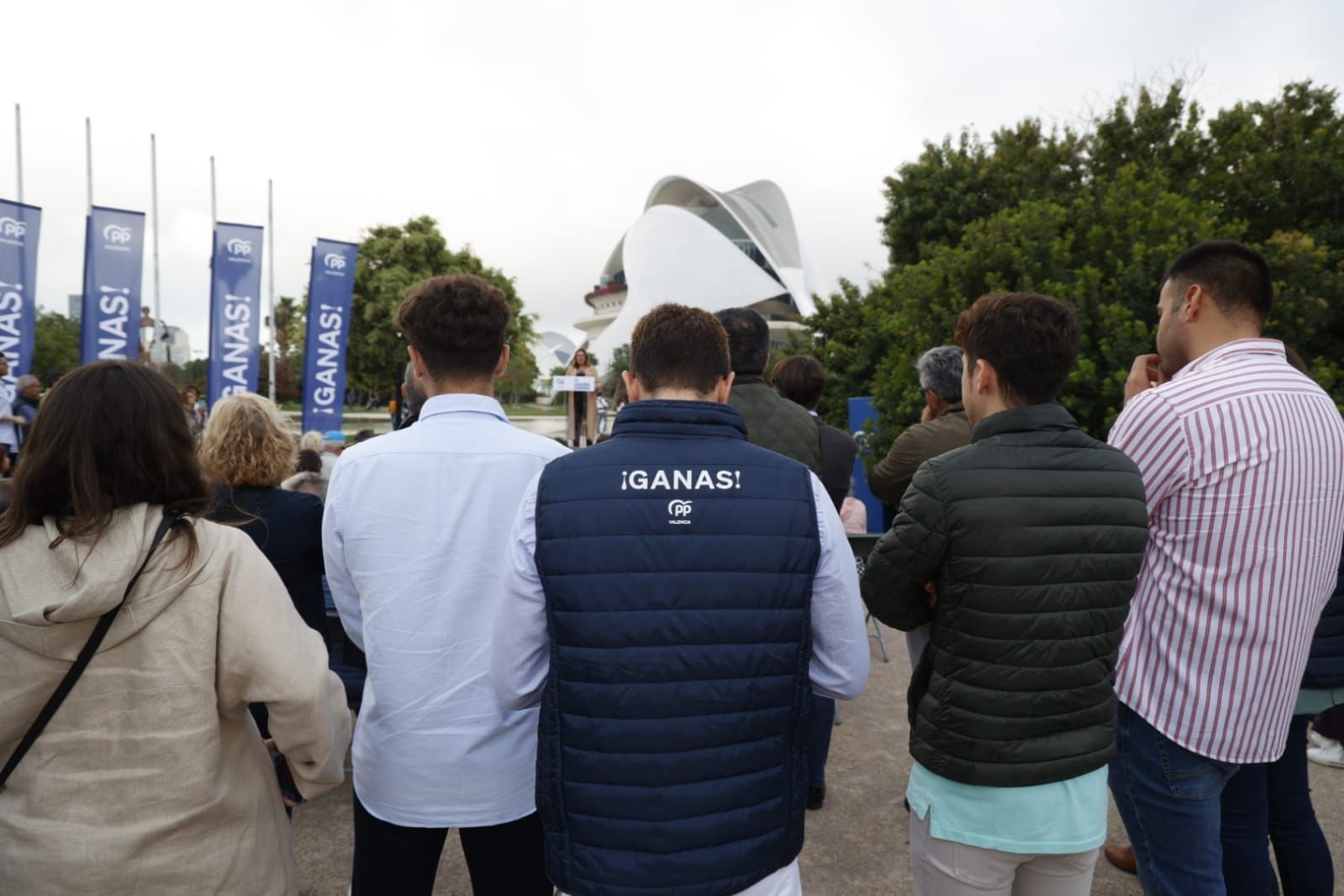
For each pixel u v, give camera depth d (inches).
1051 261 272.7
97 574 42.7
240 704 50.8
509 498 61.2
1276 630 61.1
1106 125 446.6
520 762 60.9
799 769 50.3
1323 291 269.1
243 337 506.9
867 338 470.0
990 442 59.8
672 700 47.2
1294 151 358.6
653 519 48.3
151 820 45.5
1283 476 60.6
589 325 4013.3
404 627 58.9
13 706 43.9
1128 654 67.1
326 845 106.0
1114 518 57.9
